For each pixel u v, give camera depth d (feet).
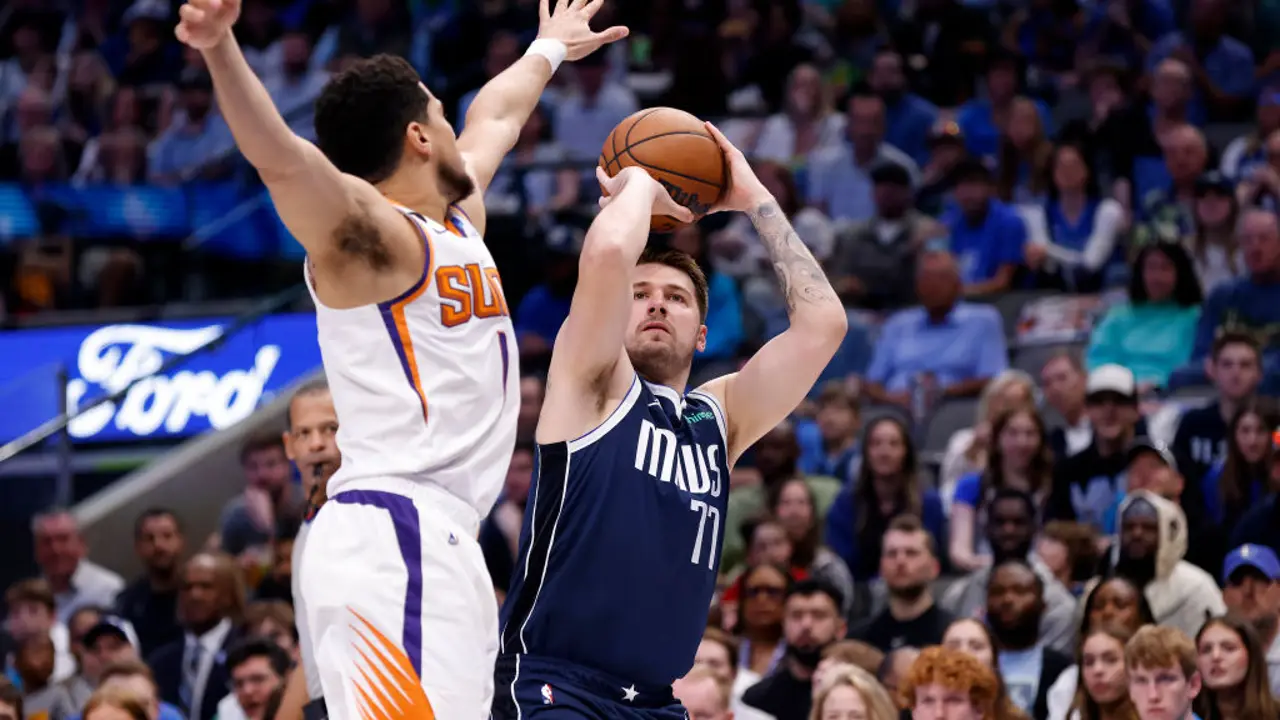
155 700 28.35
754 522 32.17
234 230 50.16
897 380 40.52
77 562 37.55
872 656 26.63
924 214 47.06
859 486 33.86
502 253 45.27
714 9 56.70
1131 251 42.11
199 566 32.50
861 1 53.78
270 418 44.21
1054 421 38.96
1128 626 25.62
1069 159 44.06
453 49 54.80
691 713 24.63
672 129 16.17
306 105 53.01
